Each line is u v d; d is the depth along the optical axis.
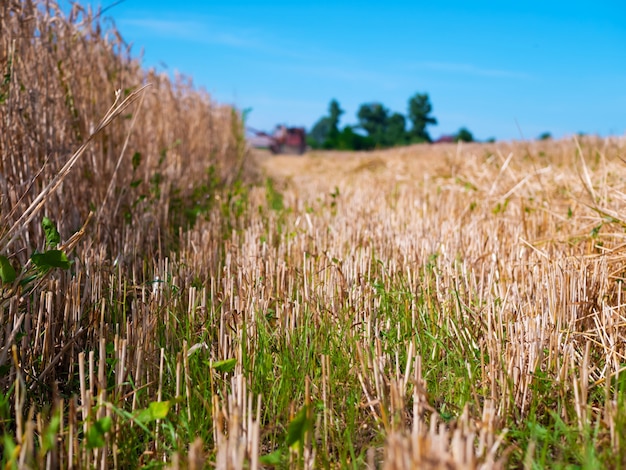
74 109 4.26
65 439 1.90
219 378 2.27
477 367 2.41
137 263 3.66
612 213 3.78
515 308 2.74
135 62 6.04
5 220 2.41
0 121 3.45
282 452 2.01
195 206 5.96
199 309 2.79
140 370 2.21
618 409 1.91
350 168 13.29
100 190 4.37
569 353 2.38
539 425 2.04
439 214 5.13
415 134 51.47
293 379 2.38
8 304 2.29
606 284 2.91
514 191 5.23
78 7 4.49
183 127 7.48
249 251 3.73
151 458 1.97
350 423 2.11
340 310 2.85
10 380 2.18
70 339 2.55
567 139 13.38
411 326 2.75
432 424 1.63
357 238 4.07
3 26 3.64
